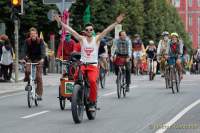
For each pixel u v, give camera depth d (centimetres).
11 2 3766
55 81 4238
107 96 2934
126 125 1872
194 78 4653
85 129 1797
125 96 2916
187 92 3150
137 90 3309
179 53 3178
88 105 1984
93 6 7481
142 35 9362
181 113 2170
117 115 2141
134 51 5541
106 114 2173
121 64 2870
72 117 2106
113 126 1853
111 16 7850
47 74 5456
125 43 2897
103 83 3509
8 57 4128
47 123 1952
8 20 6594
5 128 1847
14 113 2259
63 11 3912
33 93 2473
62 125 1894
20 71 5919
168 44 3191
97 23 7619
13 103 2669
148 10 10669
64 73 2333
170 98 2789
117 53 2886
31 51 2480
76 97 1897
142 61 5628
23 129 1819
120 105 2489
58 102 2677
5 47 4122
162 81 4241
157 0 11750
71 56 2173
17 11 3766
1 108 2445
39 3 6725
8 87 3584
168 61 3166
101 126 1858
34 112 2286
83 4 4447
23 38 6856
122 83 2870
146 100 2703
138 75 5441
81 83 1941
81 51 1988
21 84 3875
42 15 6781
